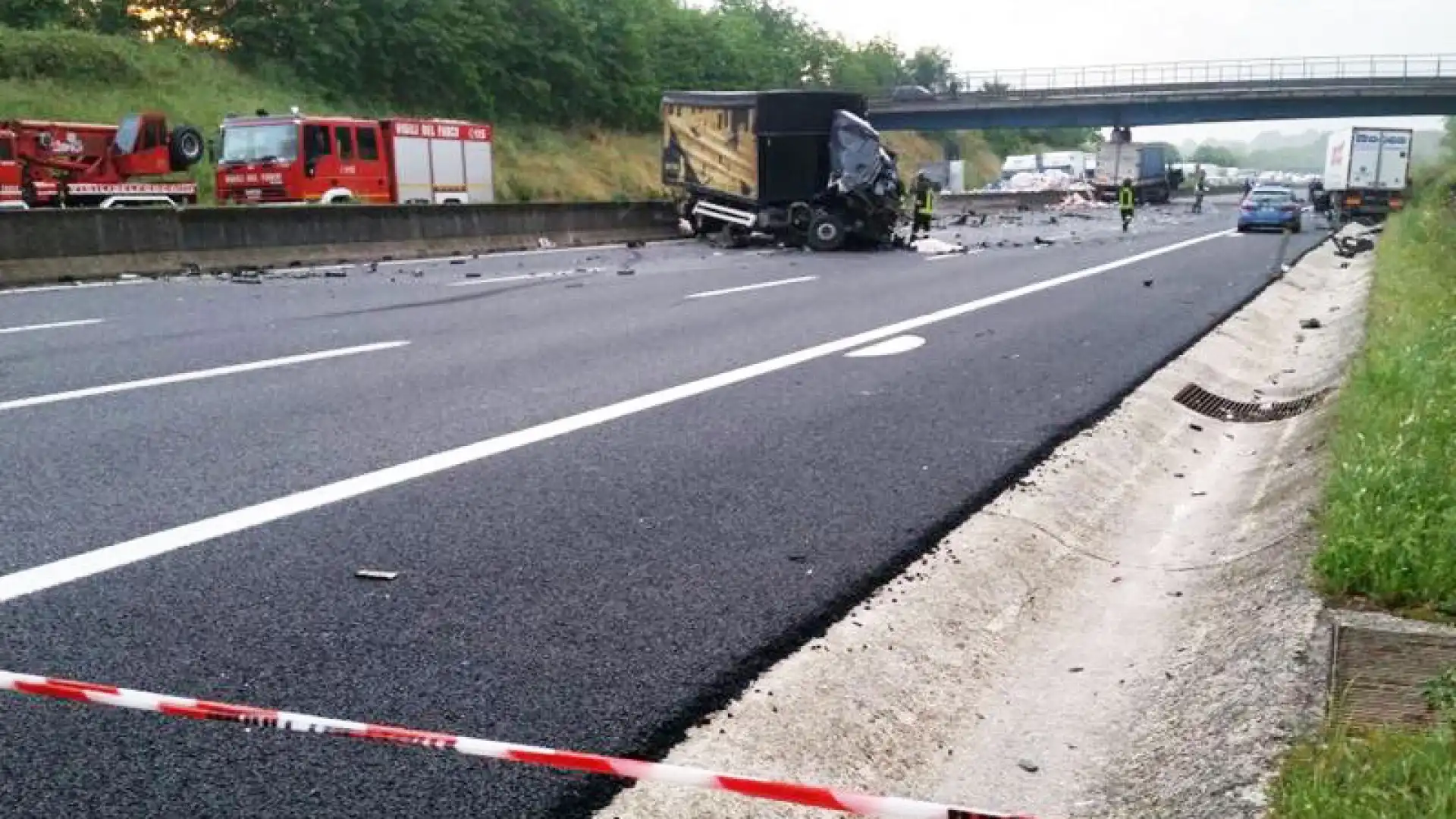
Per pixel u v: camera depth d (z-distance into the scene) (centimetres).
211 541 489
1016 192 5988
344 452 643
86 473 592
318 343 1048
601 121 6378
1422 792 258
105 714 337
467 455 640
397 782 304
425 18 5269
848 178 2633
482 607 424
